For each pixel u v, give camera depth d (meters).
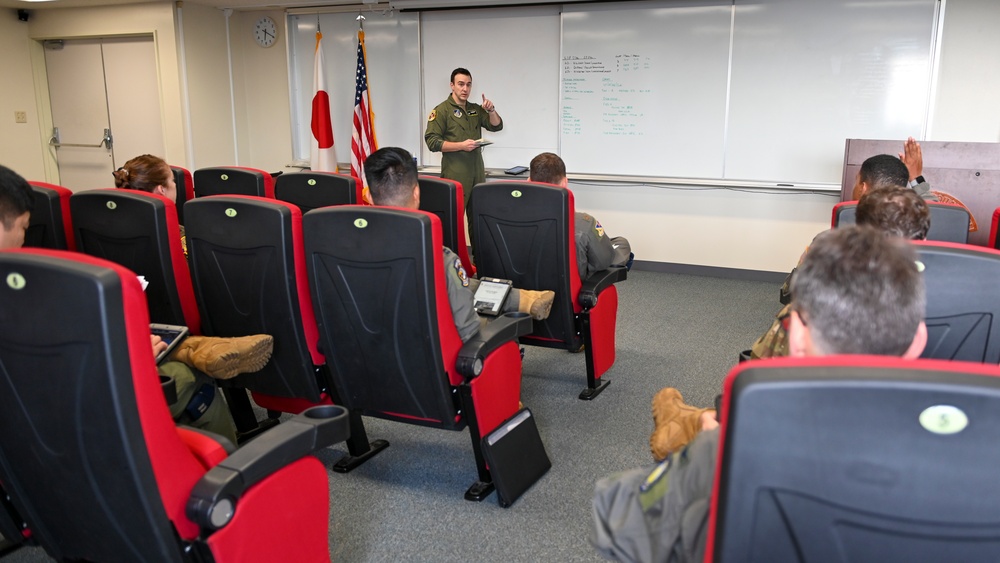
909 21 4.80
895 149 4.32
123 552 1.36
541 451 2.50
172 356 1.94
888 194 1.75
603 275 3.12
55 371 1.15
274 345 2.25
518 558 2.03
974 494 0.69
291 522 1.49
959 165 4.16
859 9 4.90
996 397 0.65
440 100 6.27
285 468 1.46
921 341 0.91
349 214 1.89
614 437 2.82
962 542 0.71
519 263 2.83
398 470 2.54
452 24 6.08
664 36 5.46
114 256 2.29
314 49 6.64
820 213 5.34
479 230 2.83
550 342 3.02
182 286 2.28
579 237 3.03
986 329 1.41
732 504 0.75
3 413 1.26
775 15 5.12
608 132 5.79
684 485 0.96
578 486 2.43
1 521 1.51
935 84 4.82
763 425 0.71
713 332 4.23
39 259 1.10
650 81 5.57
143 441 1.19
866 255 0.84
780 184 5.34
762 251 5.57
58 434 1.22
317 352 2.26
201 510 1.26
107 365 1.11
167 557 1.30
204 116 6.86
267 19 6.89
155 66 6.89
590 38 5.67
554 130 5.97
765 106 5.29
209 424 2.04
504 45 5.96
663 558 0.97
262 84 7.09
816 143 5.21
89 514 1.32
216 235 2.11
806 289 0.87
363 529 2.16
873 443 0.69
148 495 1.22
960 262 1.39
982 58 4.81
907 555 0.73
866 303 0.82
